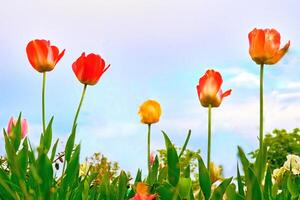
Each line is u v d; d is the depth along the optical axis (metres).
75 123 1.41
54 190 1.26
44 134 1.40
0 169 1.35
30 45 1.46
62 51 1.48
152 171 1.53
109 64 1.50
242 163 1.28
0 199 1.32
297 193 1.40
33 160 1.36
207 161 1.34
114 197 1.52
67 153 1.40
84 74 1.47
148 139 1.58
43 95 1.43
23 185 1.23
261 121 1.27
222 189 1.27
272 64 1.28
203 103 1.35
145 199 1.17
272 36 1.28
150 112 1.58
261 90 1.27
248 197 1.23
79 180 1.59
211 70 1.37
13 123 1.53
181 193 1.31
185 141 1.39
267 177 1.36
